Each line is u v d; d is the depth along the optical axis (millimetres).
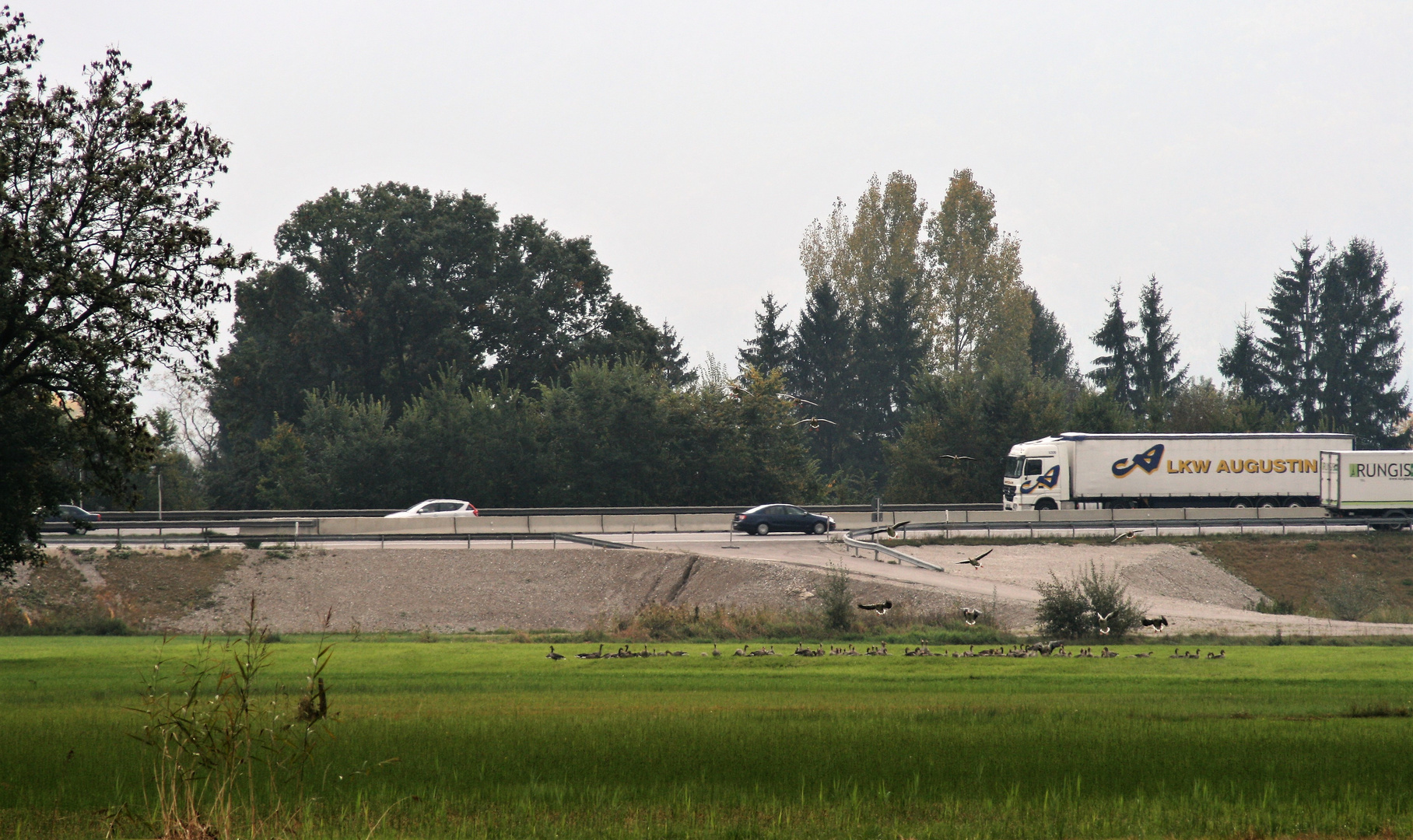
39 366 103562
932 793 47906
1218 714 73062
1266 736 61531
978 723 67438
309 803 42688
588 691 89938
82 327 104438
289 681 94875
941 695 87062
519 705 78688
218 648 121688
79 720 69062
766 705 79188
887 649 122062
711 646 128250
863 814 43969
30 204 101375
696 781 50094
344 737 60969
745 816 43594
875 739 60562
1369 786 48969
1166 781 50156
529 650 121562
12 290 99125
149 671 101688
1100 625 131250
